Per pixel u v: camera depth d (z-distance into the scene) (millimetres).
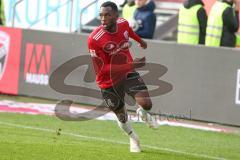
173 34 50844
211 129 32938
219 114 33969
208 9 46281
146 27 39594
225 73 33656
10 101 39781
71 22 42469
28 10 47562
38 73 40906
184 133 31625
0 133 28875
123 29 24641
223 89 33750
